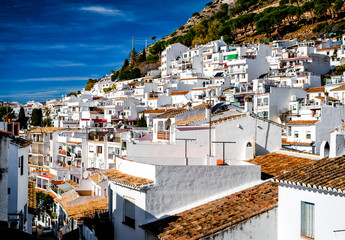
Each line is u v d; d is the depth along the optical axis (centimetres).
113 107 12888
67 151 8962
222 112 4134
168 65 17975
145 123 9931
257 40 19675
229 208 2098
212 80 12975
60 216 5088
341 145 2020
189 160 2764
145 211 2138
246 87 10125
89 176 5012
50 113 19900
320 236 1645
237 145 3338
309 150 5319
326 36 16362
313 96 9575
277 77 11444
